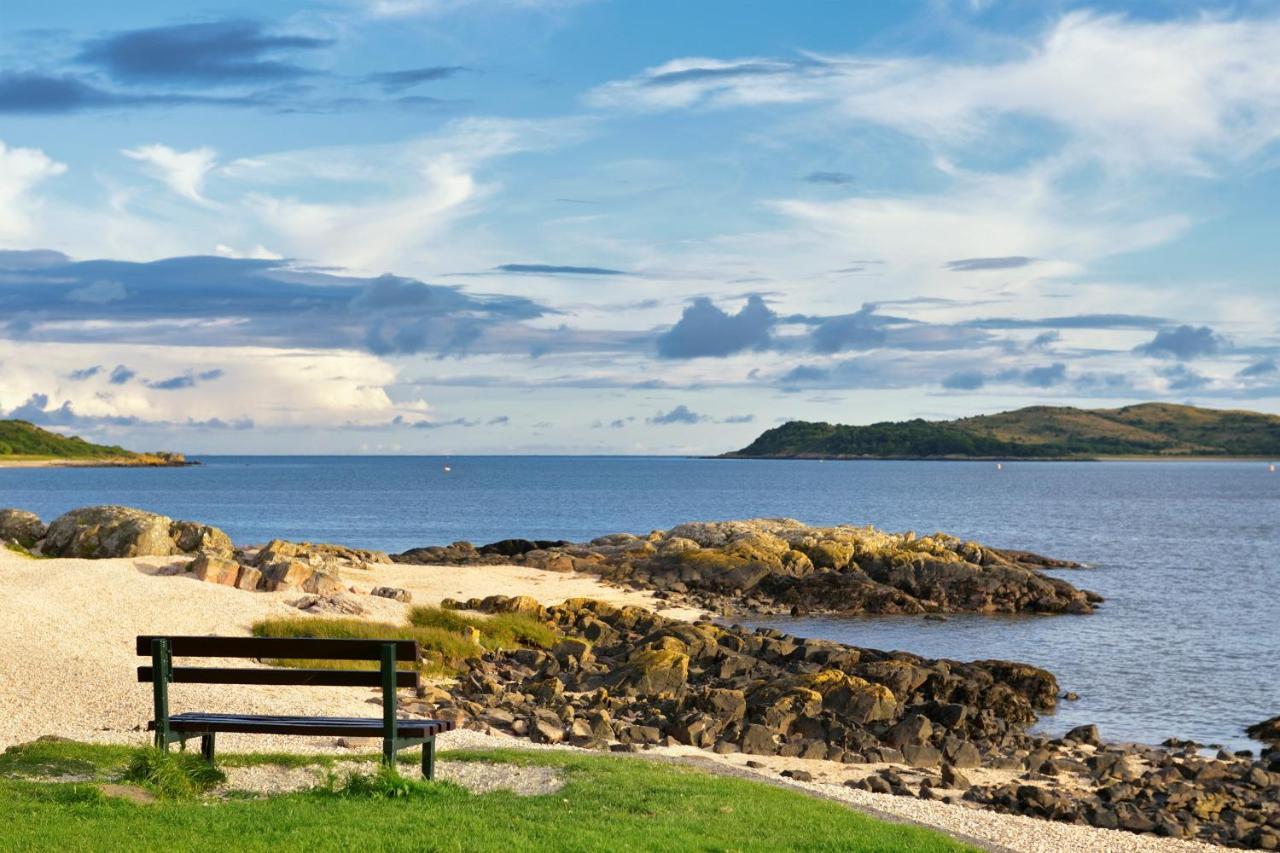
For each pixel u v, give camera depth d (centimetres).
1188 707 3775
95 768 1584
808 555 7175
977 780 2638
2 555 4319
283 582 4175
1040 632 5578
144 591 3653
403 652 1495
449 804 1390
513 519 13912
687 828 1370
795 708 3108
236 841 1160
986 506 16800
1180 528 12606
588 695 3309
